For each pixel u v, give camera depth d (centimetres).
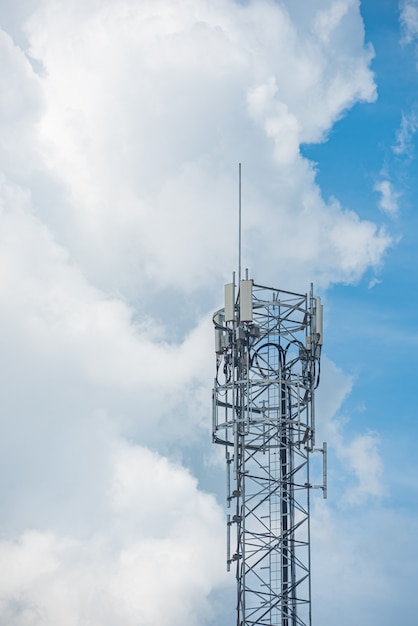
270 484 7675
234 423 7675
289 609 7519
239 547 7781
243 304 7675
